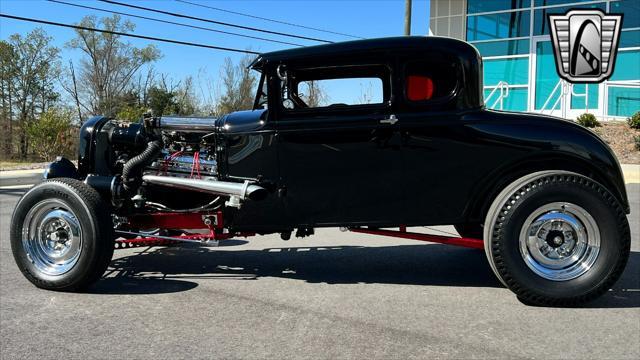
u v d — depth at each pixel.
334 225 4.30
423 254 5.75
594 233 3.88
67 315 3.79
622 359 3.03
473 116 4.09
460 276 4.85
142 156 4.61
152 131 4.89
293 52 4.26
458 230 5.55
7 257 5.63
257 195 4.19
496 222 3.91
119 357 3.08
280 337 3.37
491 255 3.94
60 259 4.34
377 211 4.24
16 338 3.37
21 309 3.92
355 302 4.08
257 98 4.79
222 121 4.53
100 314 3.81
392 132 4.12
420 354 3.10
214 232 4.67
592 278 3.85
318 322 3.64
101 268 4.25
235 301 4.11
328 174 4.24
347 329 3.51
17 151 40.97
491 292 4.34
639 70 18.36
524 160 4.07
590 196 3.83
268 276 4.86
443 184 4.14
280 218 4.41
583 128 4.12
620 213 3.86
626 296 4.20
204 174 4.77
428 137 4.10
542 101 19.83
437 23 21.70
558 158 4.07
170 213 4.74
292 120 4.27
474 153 4.08
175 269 5.12
